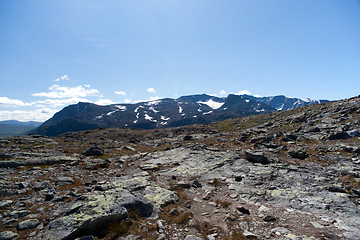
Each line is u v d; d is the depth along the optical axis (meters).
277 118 82.88
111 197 12.87
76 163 25.20
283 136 40.19
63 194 14.43
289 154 27.50
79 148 39.72
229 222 11.62
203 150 34.47
